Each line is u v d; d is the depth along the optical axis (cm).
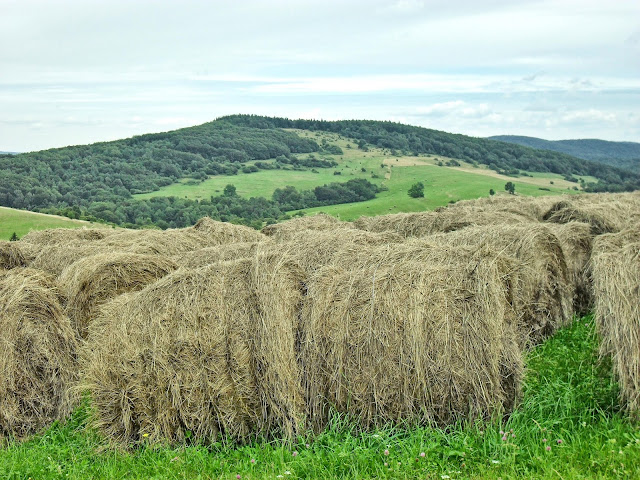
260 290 646
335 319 635
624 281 634
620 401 627
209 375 632
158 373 633
